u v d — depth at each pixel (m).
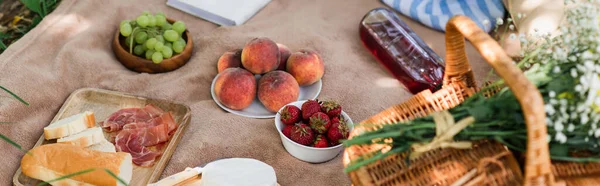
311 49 2.05
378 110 1.80
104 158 1.42
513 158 1.07
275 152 1.62
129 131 1.59
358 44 2.10
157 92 1.82
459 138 1.08
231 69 1.74
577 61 1.08
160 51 1.89
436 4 2.14
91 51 1.96
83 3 2.10
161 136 1.60
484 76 1.92
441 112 1.07
